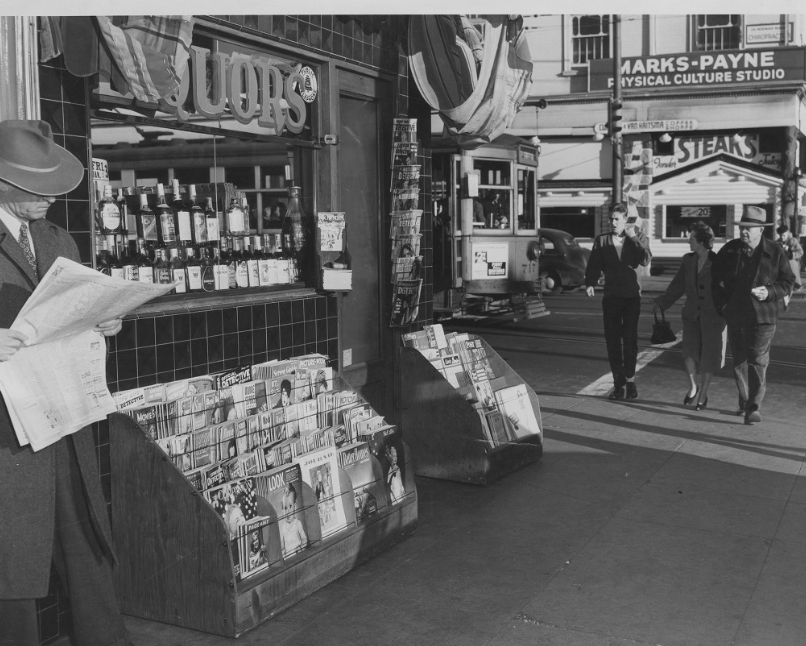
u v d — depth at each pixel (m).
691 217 27.41
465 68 6.38
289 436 4.57
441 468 5.93
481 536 4.89
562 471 6.14
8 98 3.48
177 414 4.12
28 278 3.09
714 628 3.80
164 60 4.19
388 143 6.39
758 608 4.00
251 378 4.66
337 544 4.29
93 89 4.11
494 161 14.64
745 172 26.81
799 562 4.52
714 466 6.27
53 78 3.76
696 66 26.39
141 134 5.32
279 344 5.14
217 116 4.79
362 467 4.61
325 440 4.61
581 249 21.09
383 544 4.65
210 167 5.60
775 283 7.37
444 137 14.03
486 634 3.75
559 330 14.20
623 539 4.85
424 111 6.73
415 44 6.21
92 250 3.97
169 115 4.66
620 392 8.62
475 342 6.71
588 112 27.45
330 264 5.64
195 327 4.49
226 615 3.69
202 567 3.72
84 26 3.72
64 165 3.11
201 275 4.80
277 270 5.38
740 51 26.05
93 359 3.19
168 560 3.79
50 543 3.11
